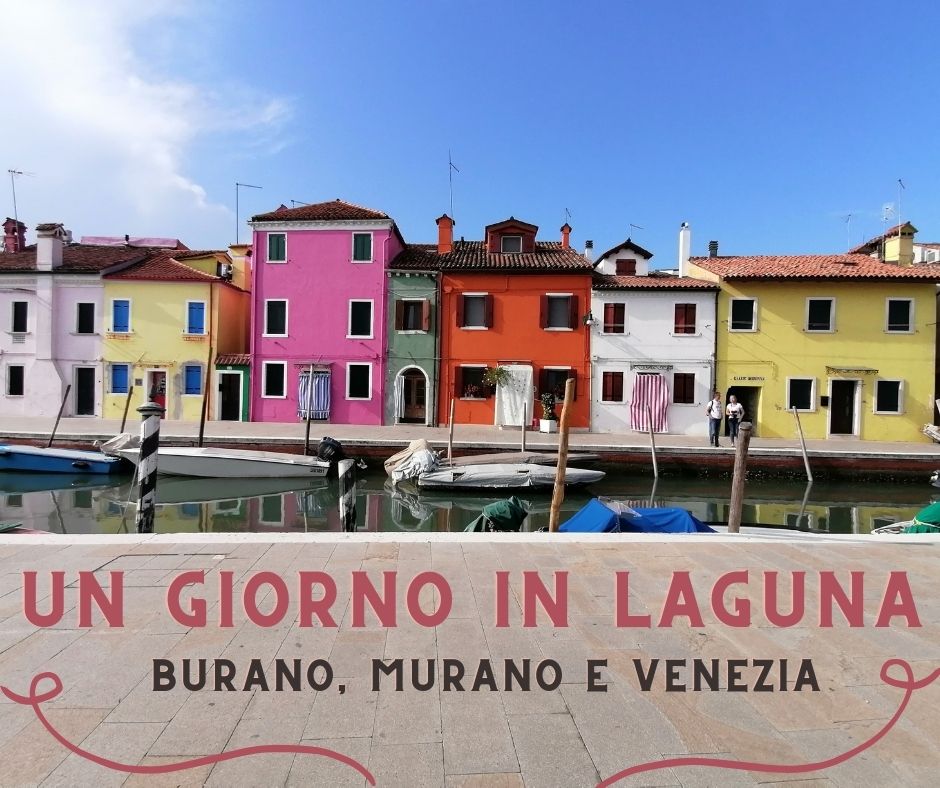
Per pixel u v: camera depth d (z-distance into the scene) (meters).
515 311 24.77
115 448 16.62
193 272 26.14
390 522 13.20
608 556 5.48
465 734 2.71
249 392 25.42
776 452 18.31
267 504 14.60
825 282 23.27
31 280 25.50
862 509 15.19
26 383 25.34
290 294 25.52
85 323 25.72
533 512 14.13
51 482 16.27
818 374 23.38
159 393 25.77
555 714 2.89
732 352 23.66
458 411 24.88
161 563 5.10
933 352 22.98
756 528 8.02
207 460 16.53
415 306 25.22
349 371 25.31
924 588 4.75
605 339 24.17
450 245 27.84
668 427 23.72
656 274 28.00
